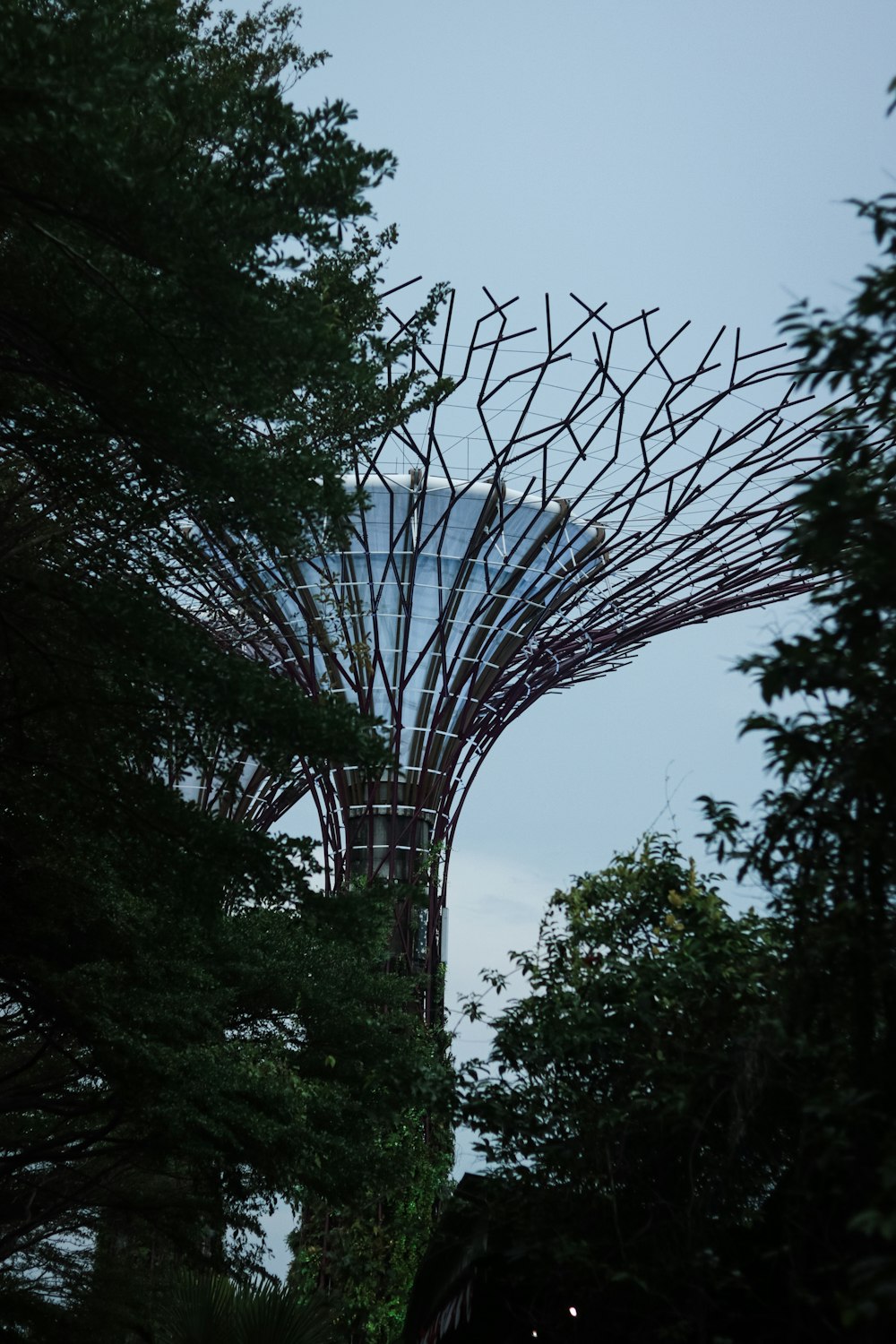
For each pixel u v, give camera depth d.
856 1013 7.79
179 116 10.09
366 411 15.19
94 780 13.23
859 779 7.34
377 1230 25.61
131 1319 21.03
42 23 8.80
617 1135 10.37
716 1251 10.01
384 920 21.55
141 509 12.62
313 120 10.24
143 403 10.98
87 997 16.20
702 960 10.63
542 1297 11.59
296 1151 18.56
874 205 6.85
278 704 12.29
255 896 13.40
